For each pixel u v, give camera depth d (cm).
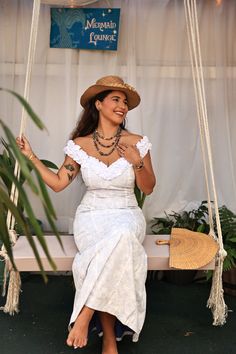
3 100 332
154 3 334
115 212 243
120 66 339
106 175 244
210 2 331
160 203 347
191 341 251
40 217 341
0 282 300
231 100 338
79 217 247
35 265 234
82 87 337
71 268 235
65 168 252
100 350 240
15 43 334
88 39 329
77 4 322
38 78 336
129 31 332
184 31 332
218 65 330
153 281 337
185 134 342
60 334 257
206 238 262
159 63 338
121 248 211
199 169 342
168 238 268
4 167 147
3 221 147
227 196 339
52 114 341
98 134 255
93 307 206
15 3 330
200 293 316
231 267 295
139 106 334
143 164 245
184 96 339
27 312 284
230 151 336
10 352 238
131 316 213
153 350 241
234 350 241
